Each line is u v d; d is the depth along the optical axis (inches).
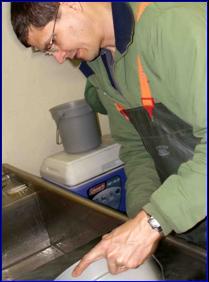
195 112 31.3
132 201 42.8
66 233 49.3
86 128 61.1
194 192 30.0
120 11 34.3
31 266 50.3
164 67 32.4
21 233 52.5
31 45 38.3
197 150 32.3
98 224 40.9
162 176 45.7
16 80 63.7
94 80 48.5
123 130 48.5
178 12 30.7
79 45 37.0
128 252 29.3
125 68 38.4
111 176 61.6
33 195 53.1
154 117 39.9
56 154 64.8
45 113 67.9
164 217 30.2
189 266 28.7
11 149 65.8
